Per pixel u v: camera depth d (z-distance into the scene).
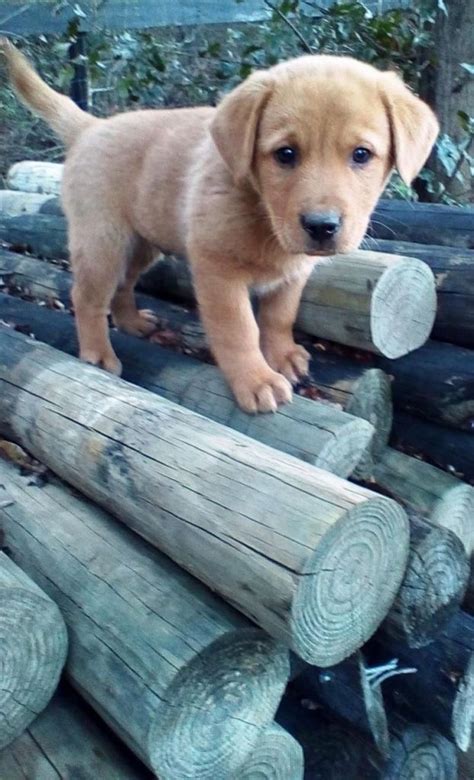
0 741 0.43
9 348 0.66
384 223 0.82
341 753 0.52
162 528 0.45
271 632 0.40
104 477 0.50
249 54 1.28
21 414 0.60
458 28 1.19
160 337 0.74
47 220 1.00
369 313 0.60
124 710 0.41
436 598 0.50
